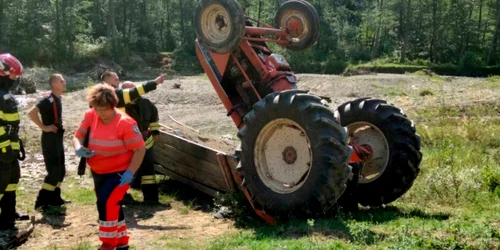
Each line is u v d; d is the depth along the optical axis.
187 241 6.89
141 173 9.16
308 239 6.21
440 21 81.31
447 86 40.00
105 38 61.72
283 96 7.25
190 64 63.47
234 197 8.23
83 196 9.42
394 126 8.06
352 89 35.78
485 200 8.43
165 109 26.44
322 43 77.50
